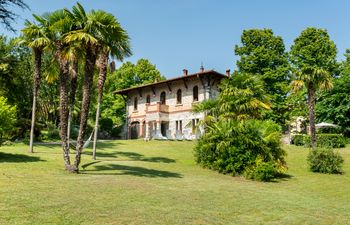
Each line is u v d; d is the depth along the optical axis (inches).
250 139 690.8
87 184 435.2
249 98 824.9
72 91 925.8
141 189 429.4
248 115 826.8
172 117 1577.3
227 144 699.4
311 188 590.9
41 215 284.4
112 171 602.9
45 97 1521.9
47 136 1333.7
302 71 1111.0
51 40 775.1
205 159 756.0
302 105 1694.1
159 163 793.6
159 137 1398.9
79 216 290.5
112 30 584.7
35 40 766.5
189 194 428.8
